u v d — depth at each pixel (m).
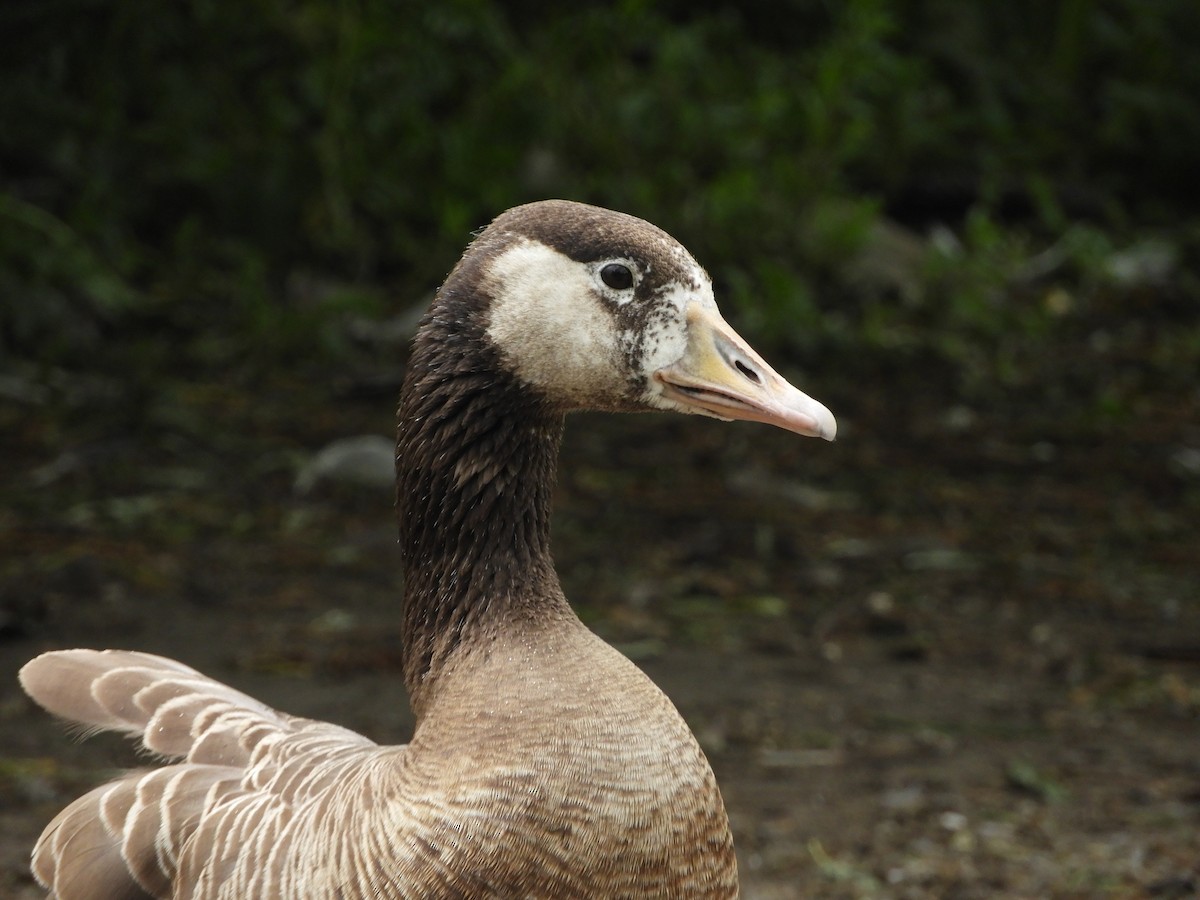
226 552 13.04
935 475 15.35
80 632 11.40
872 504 14.62
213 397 16.45
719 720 10.32
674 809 5.07
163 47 18.95
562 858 4.97
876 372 18.05
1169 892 8.18
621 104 19.64
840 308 19.36
